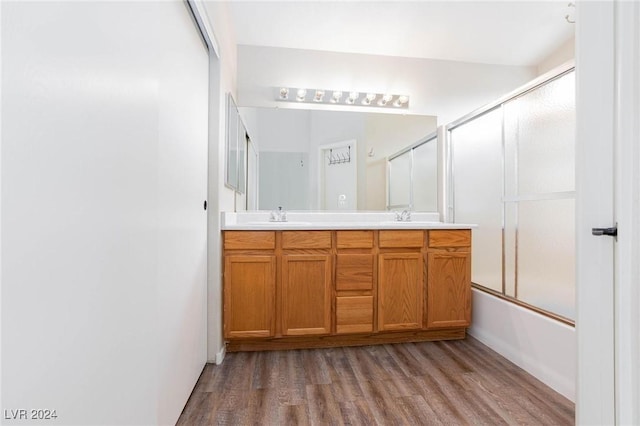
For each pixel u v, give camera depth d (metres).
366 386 1.67
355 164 2.84
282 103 2.76
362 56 2.87
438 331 2.35
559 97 1.89
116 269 0.81
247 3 2.21
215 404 1.50
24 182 0.52
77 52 0.65
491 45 2.74
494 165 2.44
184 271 1.44
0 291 0.47
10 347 0.49
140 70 0.94
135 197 0.92
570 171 1.83
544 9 2.27
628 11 0.90
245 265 2.05
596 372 0.99
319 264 2.14
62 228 0.61
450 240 2.32
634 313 0.89
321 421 1.38
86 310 0.68
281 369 1.86
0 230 0.47
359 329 2.18
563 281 1.87
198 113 1.66
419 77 2.96
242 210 2.69
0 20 0.47
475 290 2.42
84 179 0.67
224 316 2.04
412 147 2.92
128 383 0.88
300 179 2.77
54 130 0.58
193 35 1.55
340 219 2.78
